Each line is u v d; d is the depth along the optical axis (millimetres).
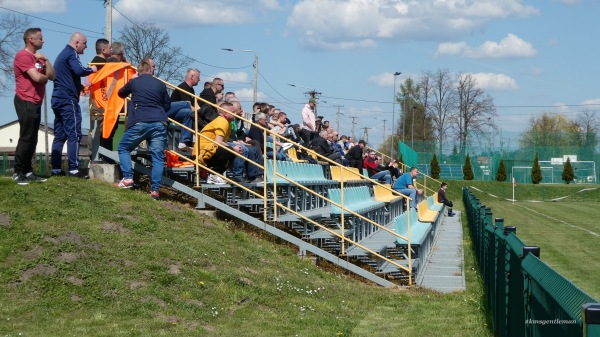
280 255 13172
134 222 11445
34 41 11938
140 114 13156
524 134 74062
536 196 61688
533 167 68375
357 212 15508
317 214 14906
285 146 19141
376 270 14273
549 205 50438
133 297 8961
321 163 22578
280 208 15086
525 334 5730
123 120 14742
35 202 11016
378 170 29828
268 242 13812
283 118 21828
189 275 10008
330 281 12602
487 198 60000
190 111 14680
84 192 12258
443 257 18875
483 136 71250
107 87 13938
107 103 13836
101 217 11273
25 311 8281
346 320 9875
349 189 17391
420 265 15656
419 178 58906
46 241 9734
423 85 103250
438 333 9219
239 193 15195
